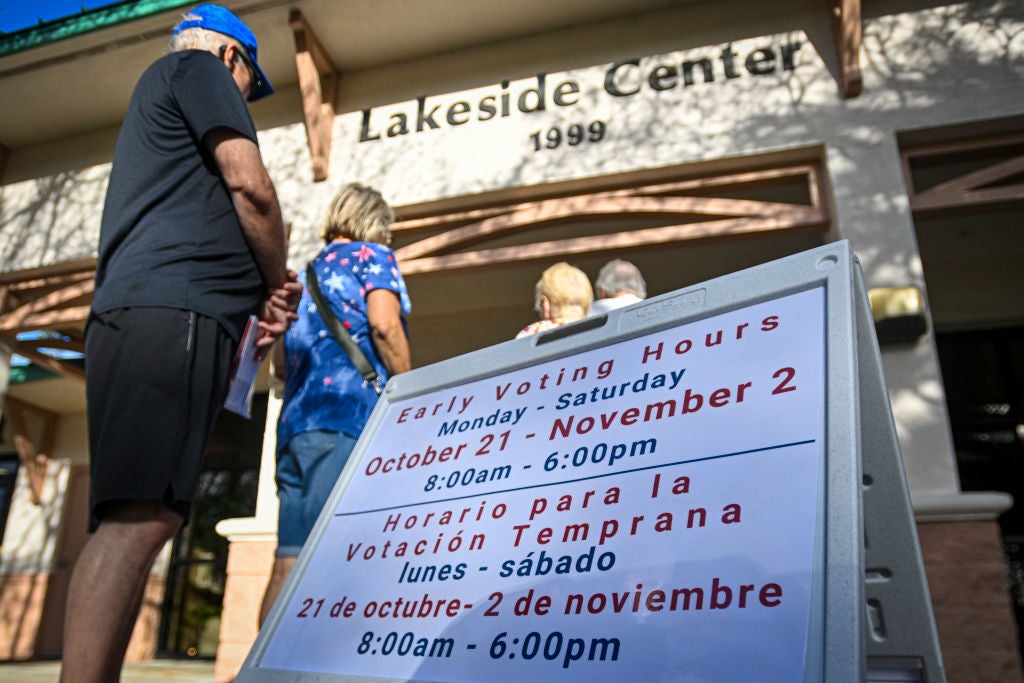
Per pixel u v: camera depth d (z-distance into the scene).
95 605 1.26
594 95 5.73
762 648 0.73
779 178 5.29
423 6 5.91
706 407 0.95
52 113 7.22
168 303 1.43
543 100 5.84
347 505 1.30
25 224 7.22
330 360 2.21
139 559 1.33
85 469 10.80
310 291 2.32
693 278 7.80
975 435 7.02
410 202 5.88
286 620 1.19
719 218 5.39
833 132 5.06
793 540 0.77
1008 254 7.32
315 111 6.10
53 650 10.00
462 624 0.97
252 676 1.13
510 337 8.33
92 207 7.06
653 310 1.12
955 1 5.14
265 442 5.23
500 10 5.95
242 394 1.62
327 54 6.34
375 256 2.37
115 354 1.40
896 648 1.15
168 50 1.89
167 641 9.12
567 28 6.04
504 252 5.60
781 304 0.99
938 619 3.78
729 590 0.79
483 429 1.21
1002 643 3.68
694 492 0.88
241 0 5.90
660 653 0.79
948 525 3.90
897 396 4.29
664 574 0.84
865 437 1.15
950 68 5.00
